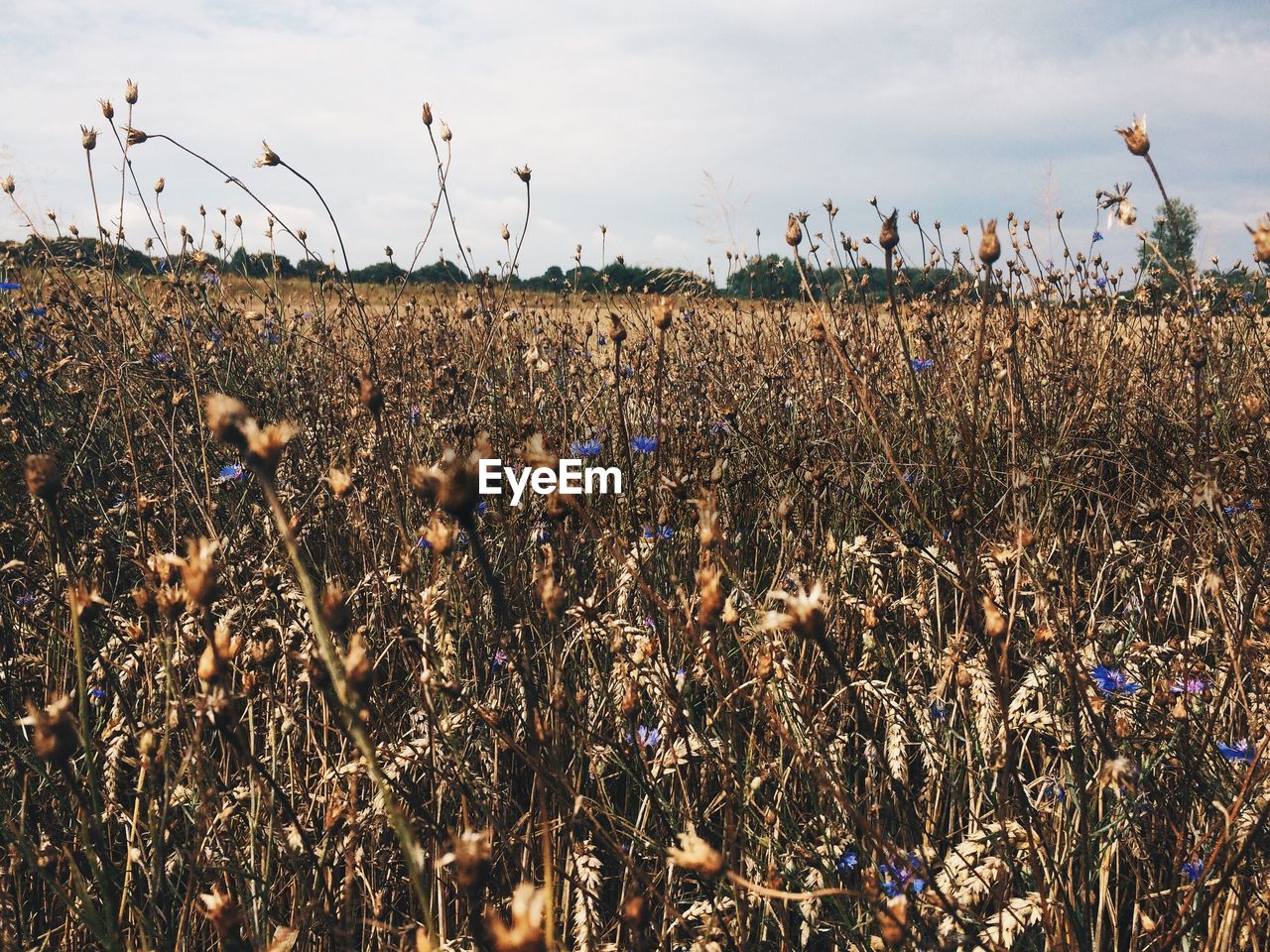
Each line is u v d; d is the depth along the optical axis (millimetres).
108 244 6293
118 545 3547
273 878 2117
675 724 2037
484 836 1187
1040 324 4414
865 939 1896
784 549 2920
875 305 5578
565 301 7027
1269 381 3852
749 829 2143
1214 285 5262
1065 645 1891
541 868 2148
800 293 6828
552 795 2229
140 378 4660
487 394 4590
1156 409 4055
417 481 1264
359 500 3041
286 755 2529
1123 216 2344
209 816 2023
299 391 5004
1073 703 1831
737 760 2201
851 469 3545
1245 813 1891
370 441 3568
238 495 4031
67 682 2732
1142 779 1977
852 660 2596
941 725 2447
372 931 1981
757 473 3611
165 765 1677
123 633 2564
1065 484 3197
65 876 2119
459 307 5734
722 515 3258
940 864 1996
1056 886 1832
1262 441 3205
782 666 2250
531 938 925
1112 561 3074
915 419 3693
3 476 3975
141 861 1953
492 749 2402
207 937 2035
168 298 5965
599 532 2115
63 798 2254
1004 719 1761
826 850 2021
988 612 1735
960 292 5637
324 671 1418
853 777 2443
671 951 2043
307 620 2586
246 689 2062
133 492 3879
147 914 1742
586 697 2602
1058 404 4230
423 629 2139
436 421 3992
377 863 2178
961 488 3191
